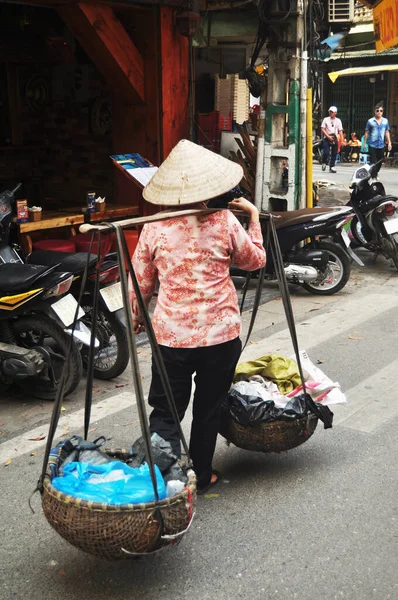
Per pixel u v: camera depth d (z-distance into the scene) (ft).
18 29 29.19
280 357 13.47
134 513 8.75
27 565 10.22
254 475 12.60
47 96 31.35
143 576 9.89
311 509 11.47
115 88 26.23
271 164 27.68
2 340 16.21
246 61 35.12
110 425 14.93
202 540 10.68
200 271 10.77
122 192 27.84
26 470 13.04
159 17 24.95
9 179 32.19
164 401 11.20
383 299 24.45
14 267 15.67
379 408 15.38
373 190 28.40
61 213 24.71
